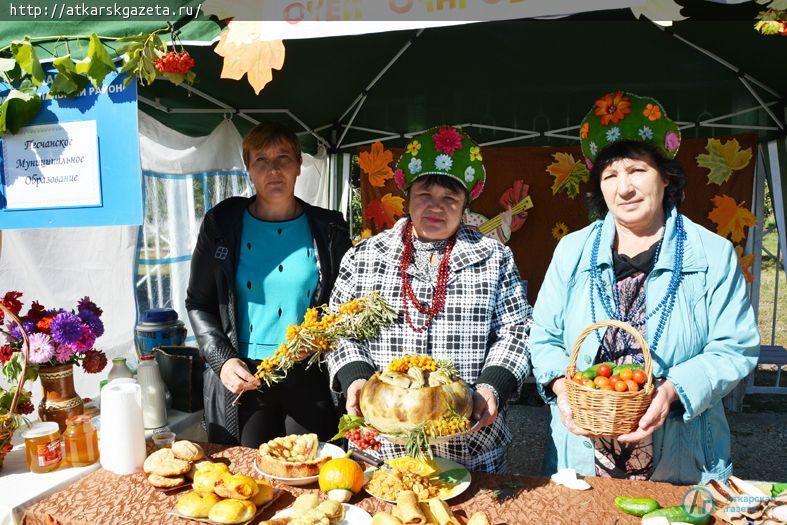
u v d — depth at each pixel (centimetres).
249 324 261
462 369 214
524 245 580
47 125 212
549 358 206
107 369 405
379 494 177
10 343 218
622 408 163
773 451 489
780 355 573
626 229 205
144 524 166
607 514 168
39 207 215
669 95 497
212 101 403
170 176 412
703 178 526
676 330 189
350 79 480
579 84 496
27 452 196
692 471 195
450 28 405
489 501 177
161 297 430
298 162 272
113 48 201
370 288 228
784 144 505
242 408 260
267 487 177
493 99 529
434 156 215
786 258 519
